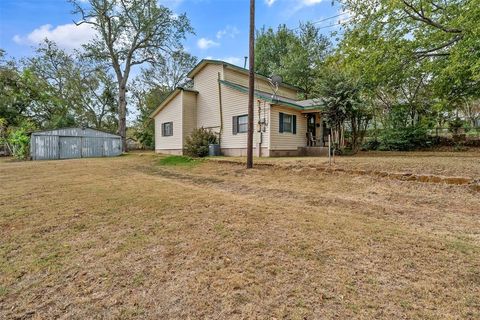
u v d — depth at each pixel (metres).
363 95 11.66
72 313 1.82
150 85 28.44
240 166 8.81
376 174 6.07
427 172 5.68
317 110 12.30
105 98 27.97
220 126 13.48
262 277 2.21
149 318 1.75
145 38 21.73
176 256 2.62
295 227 3.34
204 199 4.88
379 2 8.97
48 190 5.75
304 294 1.98
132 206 4.40
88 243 2.94
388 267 2.36
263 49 24.61
